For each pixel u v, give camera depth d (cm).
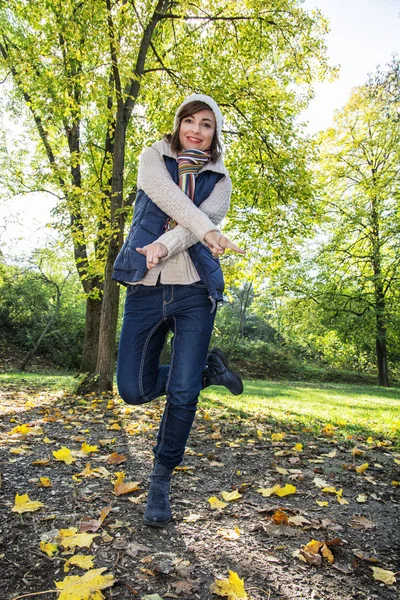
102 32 710
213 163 206
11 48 1084
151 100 926
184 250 189
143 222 194
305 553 178
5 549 170
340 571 172
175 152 205
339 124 1902
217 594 149
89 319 1146
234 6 898
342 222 1998
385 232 1962
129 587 150
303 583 161
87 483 253
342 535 206
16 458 297
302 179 871
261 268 1038
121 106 757
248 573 165
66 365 1991
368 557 185
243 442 409
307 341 2669
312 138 976
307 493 265
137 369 199
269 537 197
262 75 1009
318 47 920
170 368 196
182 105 208
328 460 354
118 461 300
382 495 270
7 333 2070
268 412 677
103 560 167
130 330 198
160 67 888
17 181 1195
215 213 197
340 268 2094
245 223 1009
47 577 154
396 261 1969
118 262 192
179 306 193
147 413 564
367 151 1952
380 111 1850
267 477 293
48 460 290
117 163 759
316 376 2469
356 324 2044
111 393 749
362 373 2753
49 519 199
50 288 2070
